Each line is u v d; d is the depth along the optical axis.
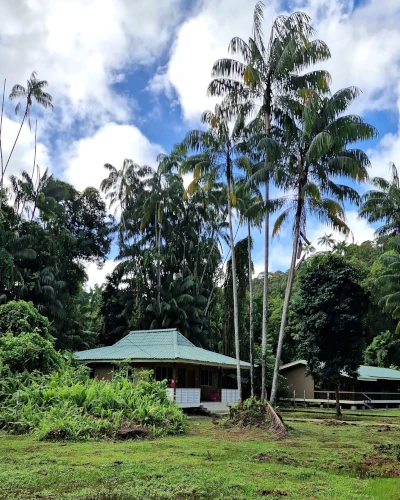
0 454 10.23
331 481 8.41
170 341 26.38
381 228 35.00
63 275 39.78
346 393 32.84
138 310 36.66
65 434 12.80
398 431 17.45
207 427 17.30
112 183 41.97
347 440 14.53
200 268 40.19
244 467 9.52
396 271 34.47
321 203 18.17
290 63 18.03
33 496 6.87
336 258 25.64
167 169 39.09
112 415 14.61
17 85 36.03
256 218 19.19
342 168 17.70
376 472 9.69
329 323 24.86
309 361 25.66
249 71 18.03
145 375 20.47
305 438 14.85
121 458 9.95
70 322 38.44
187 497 7.16
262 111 19.06
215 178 20.22
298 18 17.95
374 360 42.56
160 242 39.34
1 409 14.82
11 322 20.39
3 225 33.00
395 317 35.66
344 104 17.97
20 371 17.83
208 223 40.03
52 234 38.06
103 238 45.38
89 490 7.28
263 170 18.03
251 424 16.53
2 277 30.91
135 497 6.98
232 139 19.95
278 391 32.72
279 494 7.35
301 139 18.34
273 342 42.12
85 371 20.84
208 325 39.19
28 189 37.56
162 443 12.55
